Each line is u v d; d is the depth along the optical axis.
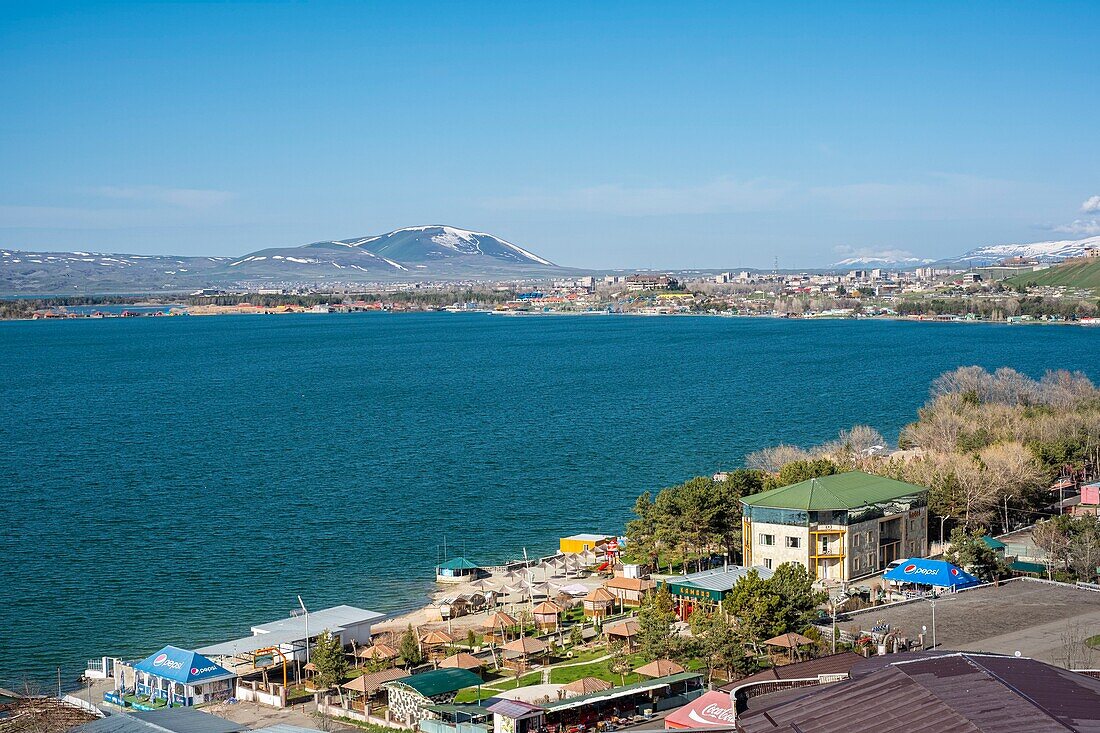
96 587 176.00
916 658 90.50
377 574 184.25
